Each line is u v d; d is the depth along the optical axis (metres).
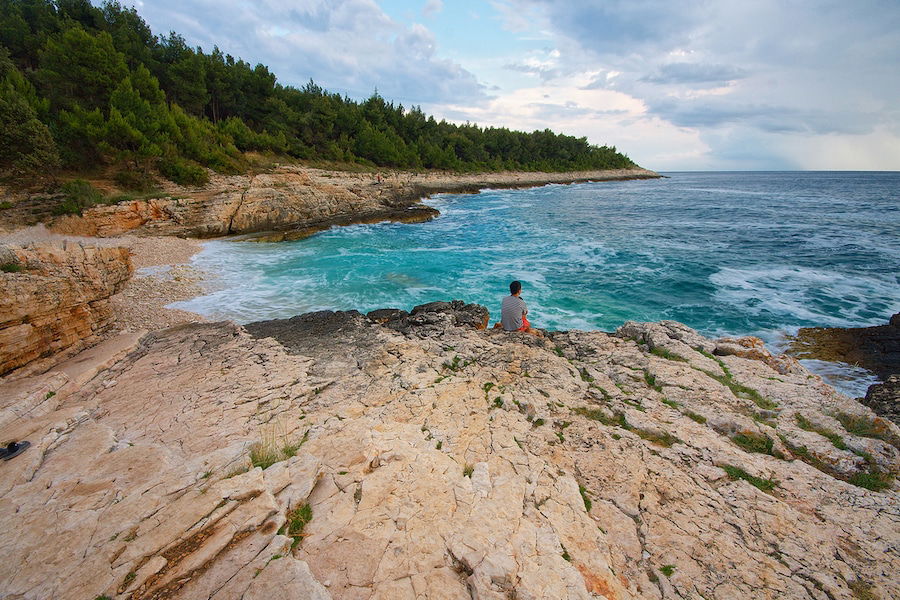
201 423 5.17
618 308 13.02
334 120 54.94
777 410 5.38
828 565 3.04
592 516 3.49
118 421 5.24
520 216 34.84
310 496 3.24
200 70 40.88
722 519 3.50
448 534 2.92
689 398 5.65
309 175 36.84
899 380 6.88
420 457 3.98
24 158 20.17
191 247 20.75
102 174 24.78
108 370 7.21
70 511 2.92
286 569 2.44
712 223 30.12
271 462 3.68
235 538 2.69
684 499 3.74
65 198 20.33
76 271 8.09
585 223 30.73
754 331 11.22
